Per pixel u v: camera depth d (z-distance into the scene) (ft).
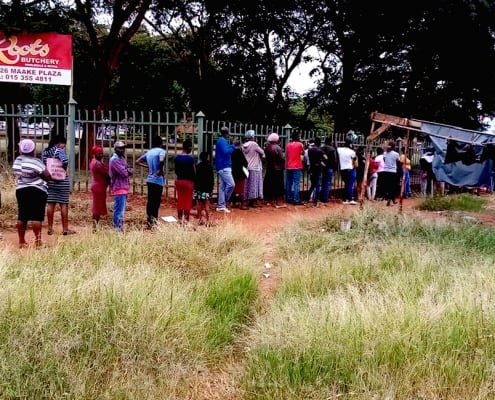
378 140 68.28
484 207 51.42
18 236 28.78
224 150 41.68
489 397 13.15
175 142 44.73
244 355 16.20
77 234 30.53
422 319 15.70
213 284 20.67
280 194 47.75
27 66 45.60
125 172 30.94
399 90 90.12
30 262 20.83
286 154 48.91
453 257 25.31
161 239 26.07
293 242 29.09
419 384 13.58
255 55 92.58
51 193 30.01
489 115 95.04
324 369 14.03
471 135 34.94
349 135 60.59
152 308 16.40
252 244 28.17
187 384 14.37
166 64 96.58
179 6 87.25
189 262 23.94
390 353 14.34
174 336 15.71
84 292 16.51
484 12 76.02
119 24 72.95
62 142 29.96
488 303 17.13
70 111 44.86
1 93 74.13
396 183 53.11
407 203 55.83
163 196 45.85
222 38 91.25
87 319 15.33
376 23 84.02
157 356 14.78
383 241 28.76
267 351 14.78
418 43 85.25
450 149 35.50
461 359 14.61
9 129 51.26
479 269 22.24
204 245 26.58
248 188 44.52
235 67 92.02
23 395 12.53
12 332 14.12
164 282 18.99
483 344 15.08
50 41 45.78
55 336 14.23
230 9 84.64
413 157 73.31
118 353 14.60
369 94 90.79
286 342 15.10
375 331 15.23
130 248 23.93
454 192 68.08
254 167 44.45
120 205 31.19
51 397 12.64
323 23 90.12
